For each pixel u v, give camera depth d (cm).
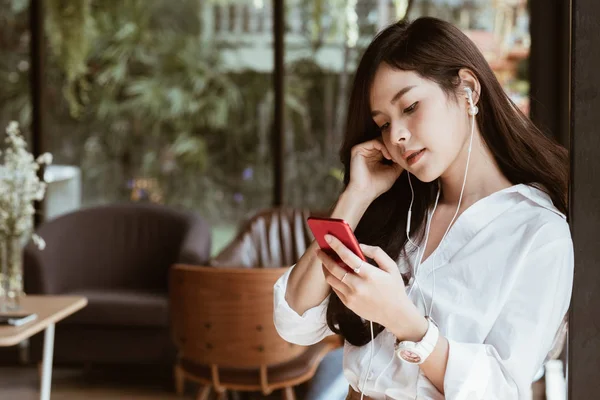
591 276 115
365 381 132
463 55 129
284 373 310
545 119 419
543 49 420
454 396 114
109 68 473
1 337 274
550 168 133
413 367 127
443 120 127
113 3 471
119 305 407
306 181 462
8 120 472
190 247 419
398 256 140
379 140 143
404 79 127
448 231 132
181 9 468
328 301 141
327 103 457
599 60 113
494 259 125
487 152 134
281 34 455
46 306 329
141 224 462
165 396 414
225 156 471
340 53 455
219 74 468
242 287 297
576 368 117
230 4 464
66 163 476
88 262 460
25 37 470
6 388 423
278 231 432
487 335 122
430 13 439
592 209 115
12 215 316
